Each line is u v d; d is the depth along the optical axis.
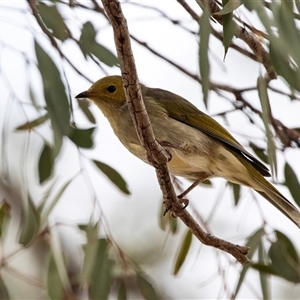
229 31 7.94
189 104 10.86
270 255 10.49
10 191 13.11
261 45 9.80
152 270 13.49
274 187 10.50
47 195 9.64
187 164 10.67
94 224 9.80
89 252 9.64
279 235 10.59
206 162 10.67
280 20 7.79
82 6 10.54
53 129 9.00
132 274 10.50
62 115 9.06
